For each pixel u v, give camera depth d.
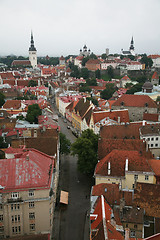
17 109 179.50
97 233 58.00
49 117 165.38
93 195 75.94
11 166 68.56
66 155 131.88
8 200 64.50
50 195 68.31
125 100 171.25
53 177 78.88
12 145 97.38
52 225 76.81
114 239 55.56
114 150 91.31
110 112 143.50
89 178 108.50
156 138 115.19
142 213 68.25
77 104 187.50
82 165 100.88
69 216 84.19
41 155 77.75
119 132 117.50
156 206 71.00
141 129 116.19
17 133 114.81
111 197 74.00
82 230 78.12
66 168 117.31
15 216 65.94
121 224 66.38
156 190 74.62
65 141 125.06
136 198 72.88
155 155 117.12
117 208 71.12
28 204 66.38
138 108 167.00
